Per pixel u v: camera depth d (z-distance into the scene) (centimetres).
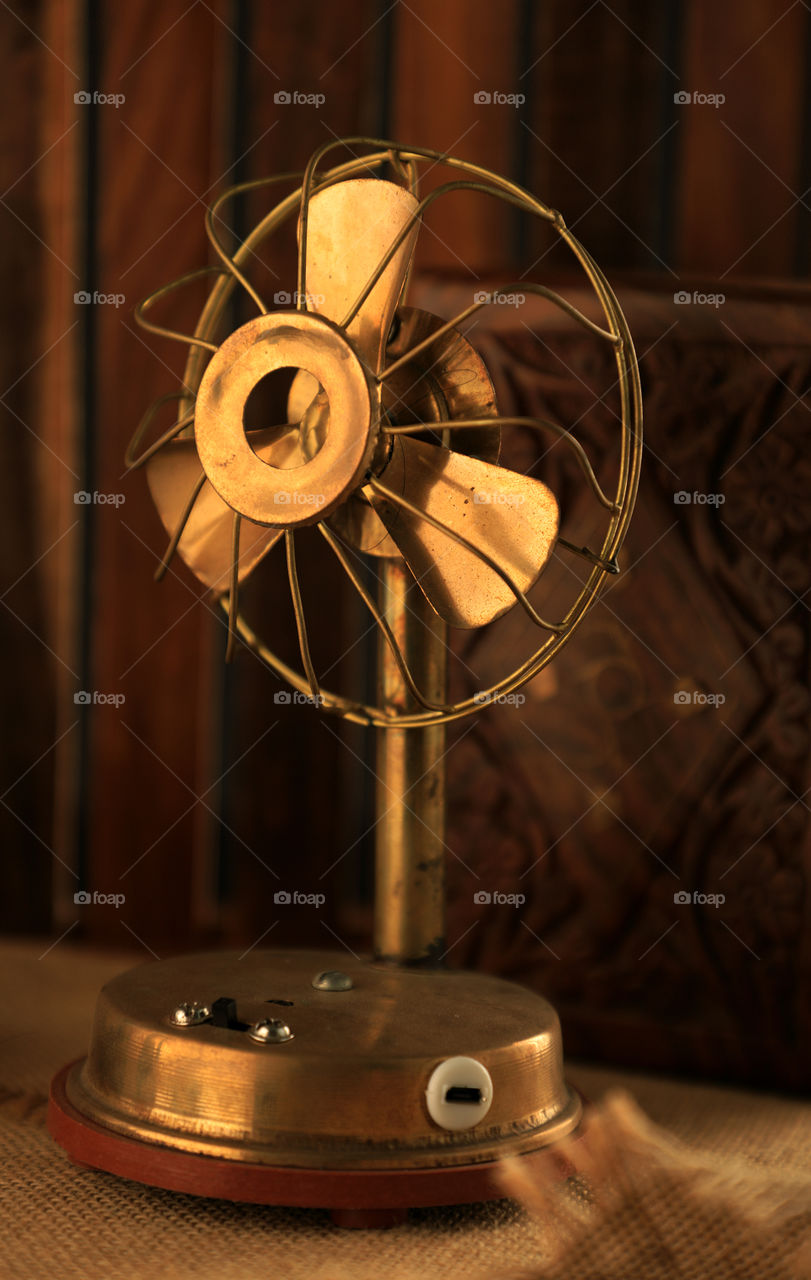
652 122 243
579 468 205
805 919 197
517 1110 150
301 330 142
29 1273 136
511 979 215
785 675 198
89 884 270
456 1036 150
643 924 207
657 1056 207
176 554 261
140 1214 151
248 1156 140
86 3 256
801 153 240
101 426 262
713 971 203
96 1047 158
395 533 157
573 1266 131
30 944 269
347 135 252
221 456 148
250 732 261
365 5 250
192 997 160
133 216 258
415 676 172
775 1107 195
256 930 264
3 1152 167
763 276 242
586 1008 211
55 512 266
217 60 253
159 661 263
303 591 257
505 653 213
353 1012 157
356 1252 143
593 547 205
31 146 260
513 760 214
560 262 249
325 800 261
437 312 210
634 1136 148
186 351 256
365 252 154
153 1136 144
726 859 202
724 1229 137
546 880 213
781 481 196
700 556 201
